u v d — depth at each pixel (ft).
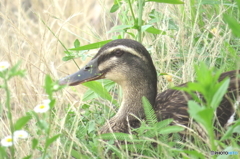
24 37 39.86
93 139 31.48
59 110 34.27
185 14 41.81
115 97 38.81
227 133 25.48
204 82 24.13
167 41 40.34
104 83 36.88
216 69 37.52
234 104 30.78
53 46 45.09
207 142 27.66
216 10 41.81
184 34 40.45
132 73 32.76
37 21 54.34
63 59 37.65
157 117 31.76
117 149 29.55
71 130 32.78
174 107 31.89
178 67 39.91
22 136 26.20
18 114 35.83
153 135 29.25
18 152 31.35
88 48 36.40
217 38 38.55
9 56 39.27
